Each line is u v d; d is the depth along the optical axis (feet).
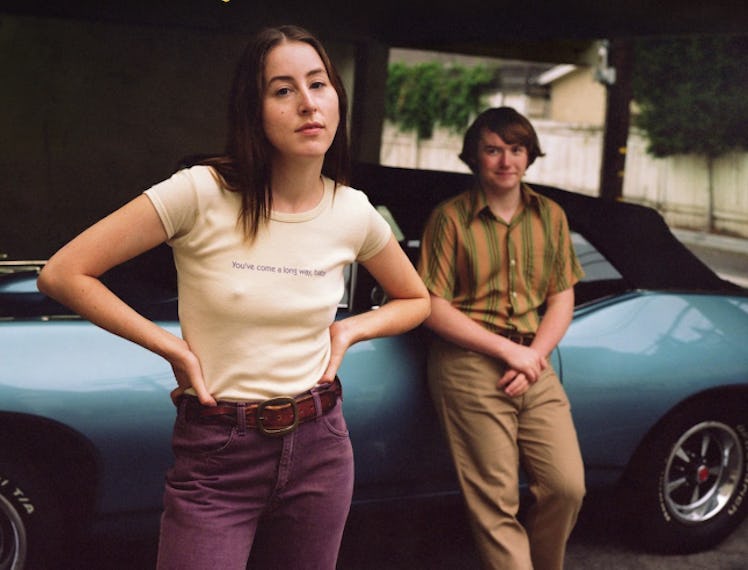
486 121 9.89
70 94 26.99
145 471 9.35
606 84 43.24
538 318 10.66
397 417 10.36
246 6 24.79
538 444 9.91
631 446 11.69
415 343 10.55
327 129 6.31
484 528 9.77
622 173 43.14
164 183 6.22
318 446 6.64
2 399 8.79
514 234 10.05
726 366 11.98
